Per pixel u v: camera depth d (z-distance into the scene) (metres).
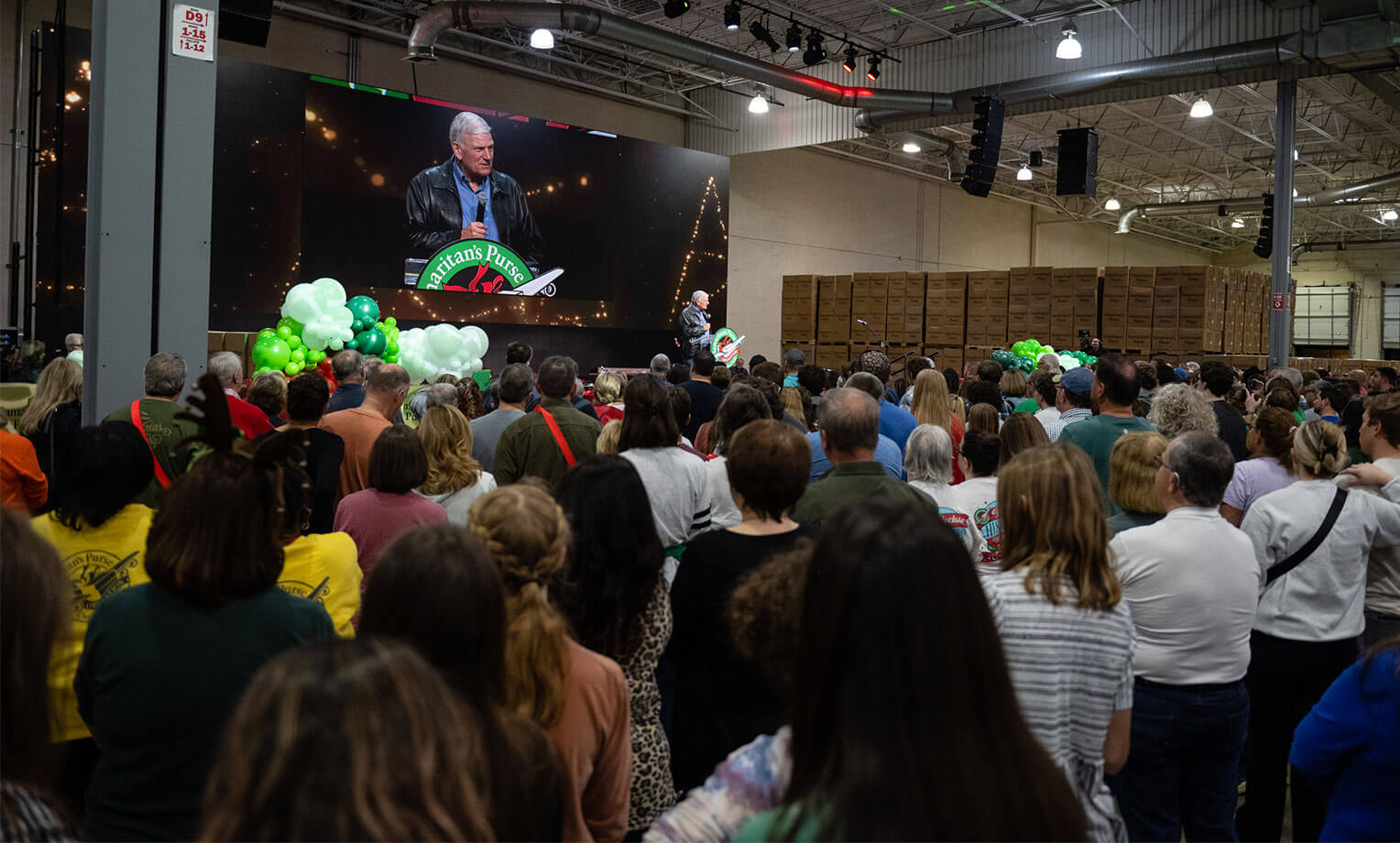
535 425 3.59
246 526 1.48
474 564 1.18
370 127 11.94
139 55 3.43
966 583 0.84
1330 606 2.63
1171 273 11.74
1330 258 30.84
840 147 20.31
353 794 0.68
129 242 3.44
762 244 18.97
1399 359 29.58
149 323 3.49
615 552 1.86
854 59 13.83
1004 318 13.41
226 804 0.70
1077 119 18.16
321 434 3.21
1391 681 1.48
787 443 2.08
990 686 0.82
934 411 4.26
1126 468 2.53
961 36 13.55
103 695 1.44
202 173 3.59
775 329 19.34
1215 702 2.15
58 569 0.95
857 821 0.76
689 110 17.36
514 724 1.13
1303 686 2.68
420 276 12.43
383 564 1.18
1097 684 1.65
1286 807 3.38
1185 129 18.69
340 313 8.88
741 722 1.98
